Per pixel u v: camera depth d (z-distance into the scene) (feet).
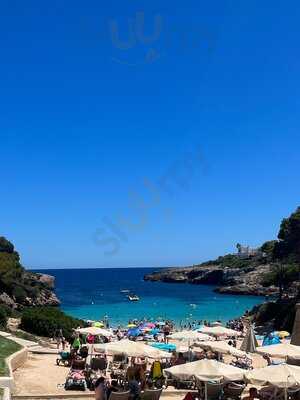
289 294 257.14
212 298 400.67
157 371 68.39
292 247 341.41
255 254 557.74
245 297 410.52
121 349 67.56
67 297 412.98
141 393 56.80
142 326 158.30
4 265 257.34
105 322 188.85
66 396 57.31
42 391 59.47
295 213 346.95
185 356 86.48
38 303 274.36
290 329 172.24
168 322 184.34
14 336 99.86
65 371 73.51
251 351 104.01
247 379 52.70
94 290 513.04
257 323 204.85
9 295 249.55
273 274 270.67
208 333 100.42
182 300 378.53
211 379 53.47
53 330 115.44
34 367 74.69
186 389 67.36
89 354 83.05
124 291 492.54
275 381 50.57
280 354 72.74
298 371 52.47
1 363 64.64
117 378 67.21
